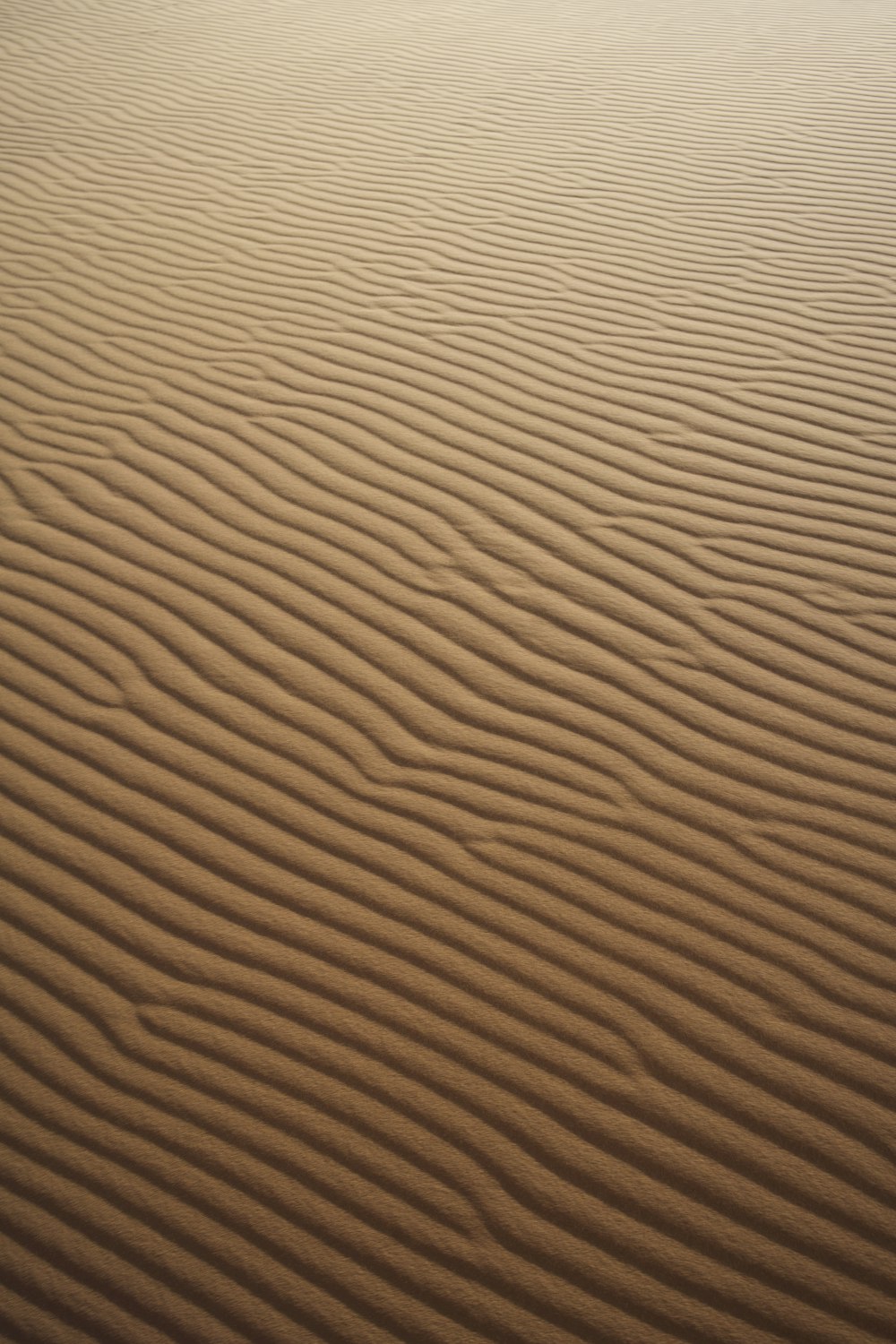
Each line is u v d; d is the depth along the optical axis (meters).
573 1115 2.17
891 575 3.41
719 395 4.34
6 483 3.87
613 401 4.30
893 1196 2.05
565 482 3.81
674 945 2.43
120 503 3.75
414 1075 2.23
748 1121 2.15
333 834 2.67
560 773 2.80
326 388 4.39
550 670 3.08
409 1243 2.01
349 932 2.48
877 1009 2.32
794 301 5.11
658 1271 1.97
